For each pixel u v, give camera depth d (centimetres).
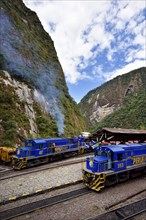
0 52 3688
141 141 1819
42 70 4684
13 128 2645
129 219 891
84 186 1338
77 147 2559
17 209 987
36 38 5525
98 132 1500
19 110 3150
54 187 1288
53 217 907
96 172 1262
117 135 1483
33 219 889
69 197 1141
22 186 1314
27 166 1938
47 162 2161
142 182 1435
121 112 15962
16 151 2011
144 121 11769
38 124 3391
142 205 1036
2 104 2920
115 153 1335
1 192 1211
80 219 890
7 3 4881
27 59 4319
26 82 3831
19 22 4956
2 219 884
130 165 1451
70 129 4100
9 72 3600
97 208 1001
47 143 2158
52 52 5972
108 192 1227
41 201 1080
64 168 1777
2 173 1733
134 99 18438
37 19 6419
